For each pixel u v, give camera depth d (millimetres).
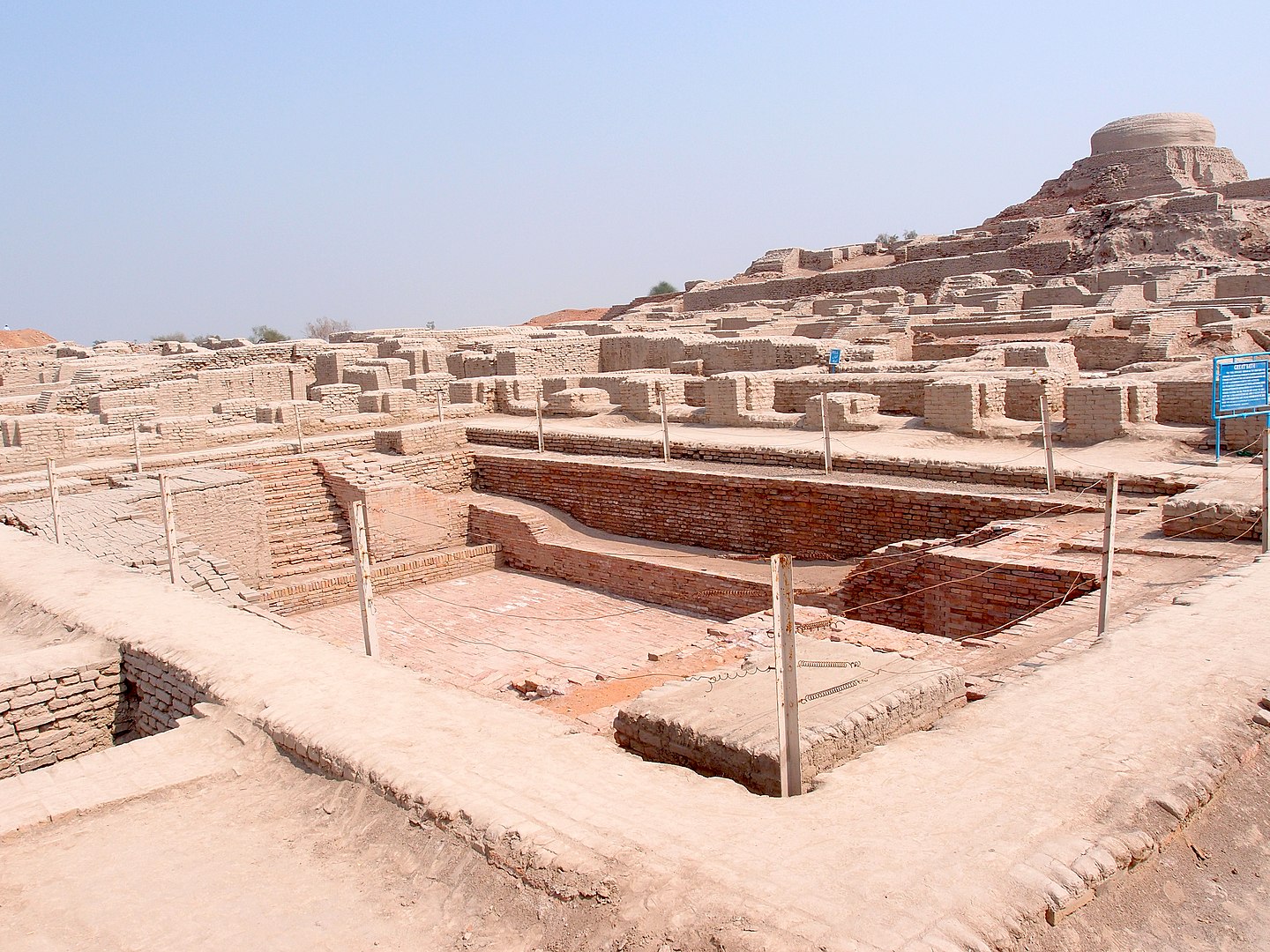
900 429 20250
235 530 19266
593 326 45938
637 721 7164
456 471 24172
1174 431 16891
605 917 4949
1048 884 4859
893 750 6484
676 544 19828
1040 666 8305
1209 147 56906
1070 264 47312
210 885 6180
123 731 10469
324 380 34719
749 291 59250
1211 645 8125
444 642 16375
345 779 7055
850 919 4555
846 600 14453
